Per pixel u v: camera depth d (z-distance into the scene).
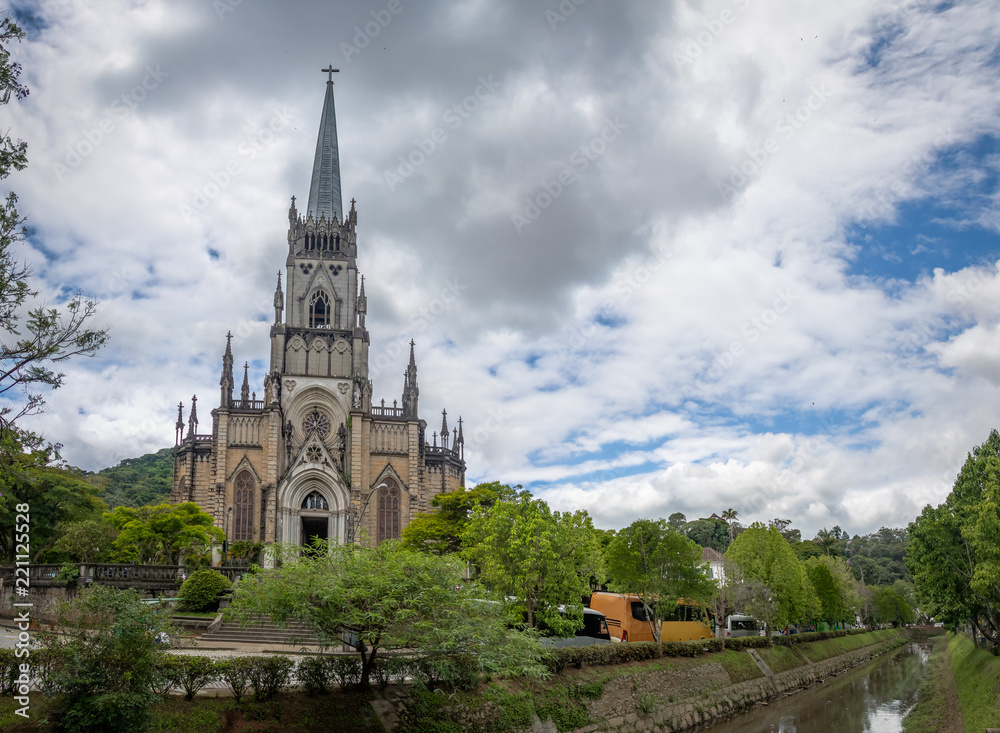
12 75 25.12
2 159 25.16
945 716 57.78
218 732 28.69
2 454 26.20
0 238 25.31
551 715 41.12
